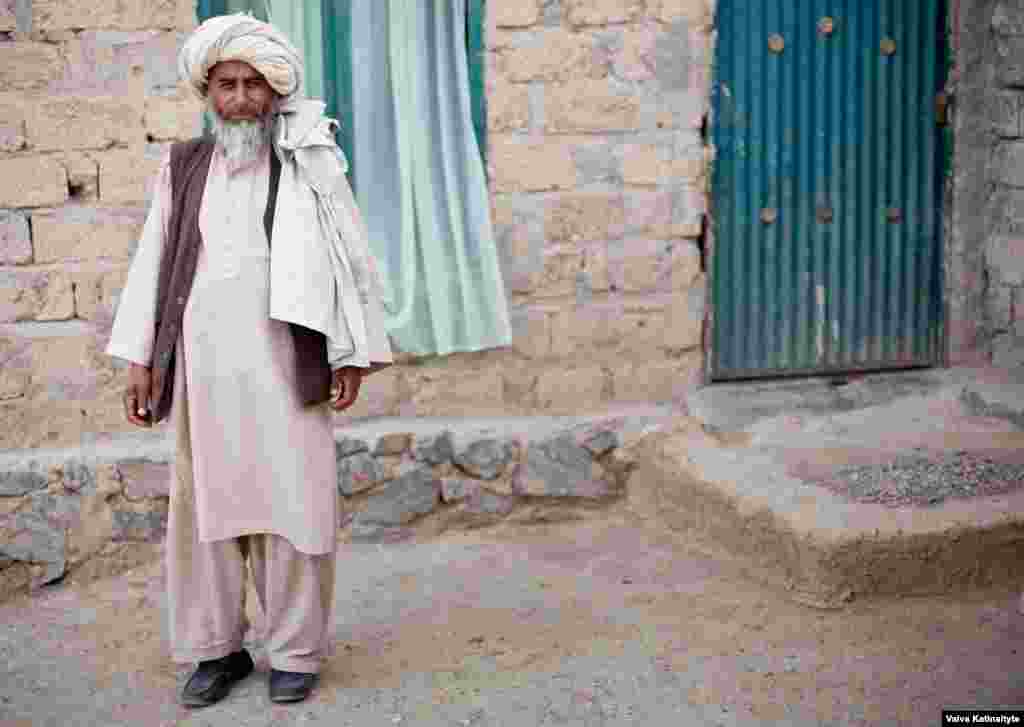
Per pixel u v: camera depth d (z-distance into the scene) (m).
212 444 4.15
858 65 6.27
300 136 4.15
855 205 6.36
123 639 4.94
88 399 5.63
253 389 4.13
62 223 5.52
